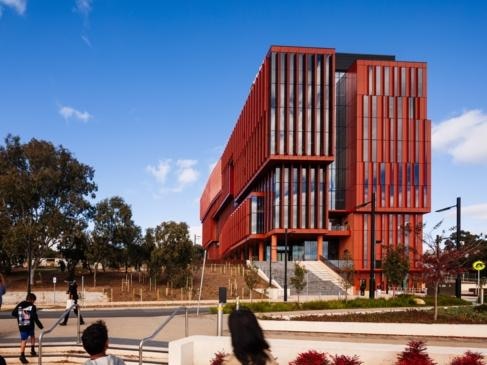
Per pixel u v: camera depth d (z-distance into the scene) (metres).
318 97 66.06
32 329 12.57
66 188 49.09
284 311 22.88
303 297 42.34
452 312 19.70
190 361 10.21
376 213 69.69
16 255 46.44
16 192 44.69
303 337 16.41
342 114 76.31
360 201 69.06
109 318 21.88
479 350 9.09
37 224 45.19
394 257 41.03
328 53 66.75
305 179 65.81
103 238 49.03
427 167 70.75
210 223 144.88
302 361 8.78
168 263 44.88
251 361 3.73
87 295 39.78
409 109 71.56
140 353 10.23
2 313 27.28
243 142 86.25
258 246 77.94
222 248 112.69
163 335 15.89
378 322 17.39
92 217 50.25
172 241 45.31
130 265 53.72
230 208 109.69
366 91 71.19
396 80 71.81
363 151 70.31
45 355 12.60
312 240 69.31
